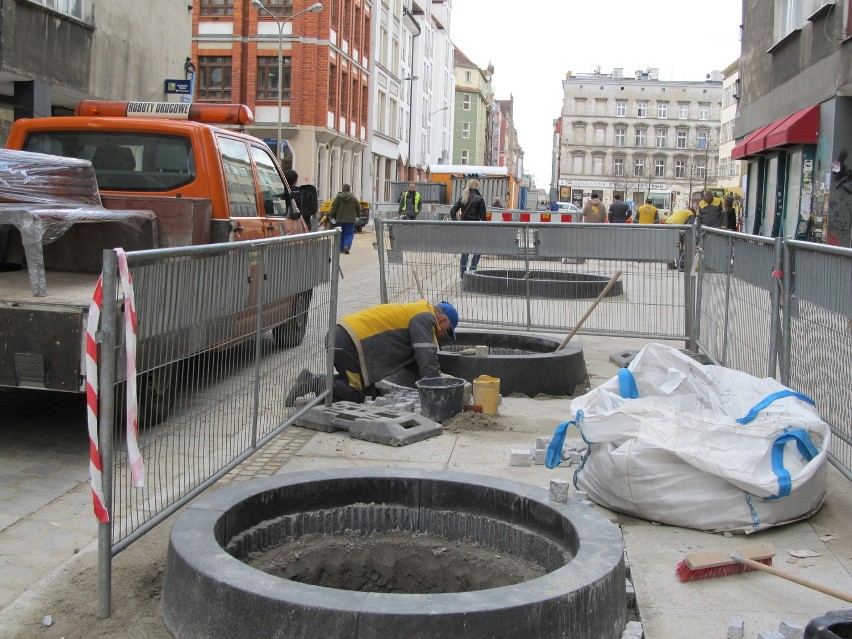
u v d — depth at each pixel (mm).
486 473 5254
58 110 21391
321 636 2838
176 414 4145
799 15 19219
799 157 19031
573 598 3027
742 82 25750
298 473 4219
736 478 4266
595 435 4598
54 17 18625
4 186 6062
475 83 112812
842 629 2762
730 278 7598
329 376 6496
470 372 7230
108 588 3422
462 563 4051
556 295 9266
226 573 3084
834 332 4938
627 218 24906
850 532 4387
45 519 4547
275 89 44781
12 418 6449
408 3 67688
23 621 3395
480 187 41438
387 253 9492
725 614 3520
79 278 6320
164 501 4086
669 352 5320
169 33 24062
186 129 7469
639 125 116500
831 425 4980
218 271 4469
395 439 5785
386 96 61281
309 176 44812
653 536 4305
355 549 4109
